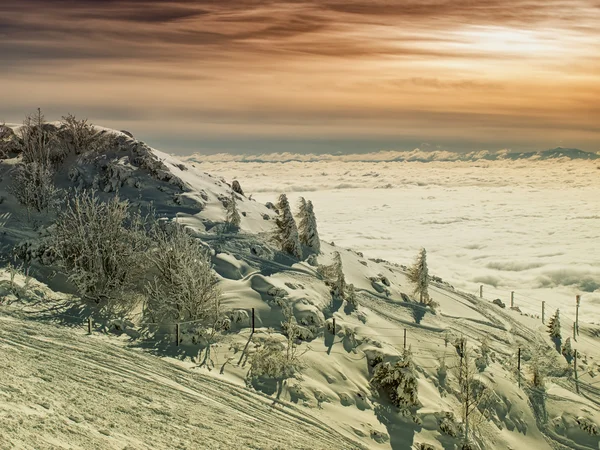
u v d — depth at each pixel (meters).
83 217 36.12
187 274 31.81
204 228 45.41
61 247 33.72
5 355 21.31
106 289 32.66
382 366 30.33
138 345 27.91
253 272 39.88
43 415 15.35
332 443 23.02
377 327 38.06
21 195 44.47
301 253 45.59
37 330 26.36
